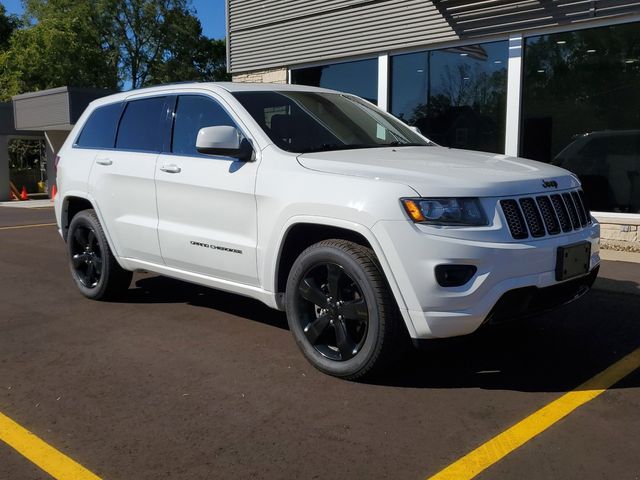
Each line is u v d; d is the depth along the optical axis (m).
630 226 8.02
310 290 4.04
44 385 3.96
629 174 8.12
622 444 3.12
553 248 3.74
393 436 3.23
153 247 5.16
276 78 12.48
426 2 9.71
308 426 3.35
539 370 4.11
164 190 4.98
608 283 6.32
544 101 8.76
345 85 11.34
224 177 4.49
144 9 41.34
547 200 3.90
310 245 4.31
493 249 3.48
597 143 8.36
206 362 4.32
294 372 4.11
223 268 4.59
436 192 3.54
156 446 3.17
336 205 3.76
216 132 4.28
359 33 10.77
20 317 5.52
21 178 32.12
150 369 4.21
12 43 34.72
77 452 3.12
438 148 4.95
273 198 4.13
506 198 3.66
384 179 3.69
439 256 3.44
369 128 5.07
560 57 8.54
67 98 21.05
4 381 4.04
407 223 3.50
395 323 3.67
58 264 8.15
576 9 8.13
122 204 5.42
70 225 6.07
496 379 3.96
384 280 3.67
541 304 3.82
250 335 4.91
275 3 12.16
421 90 10.16
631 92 8.00
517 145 9.00
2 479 2.88
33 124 22.98
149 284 6.65
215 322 5.27
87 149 5.96
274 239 4.16
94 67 36.56
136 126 5.51
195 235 4.73
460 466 2.93
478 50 9.35
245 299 6.02
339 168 3.94
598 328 4.97
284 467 2.95
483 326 3.61
